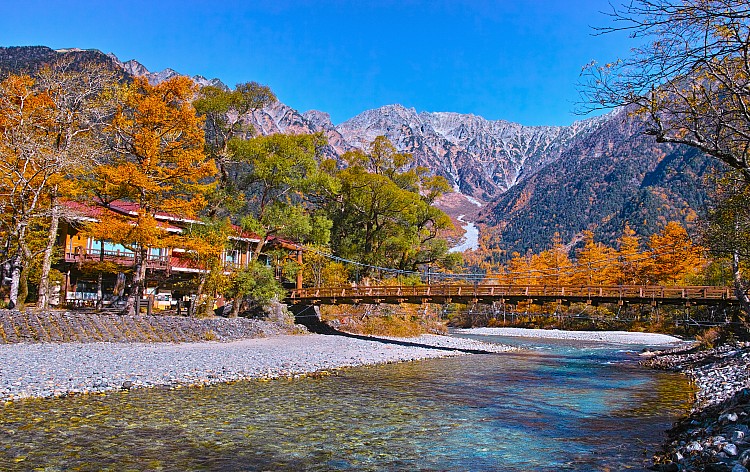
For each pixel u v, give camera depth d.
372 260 47.34
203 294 32.78
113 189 25.36
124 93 25.39
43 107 23.28
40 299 23.70
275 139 34.81
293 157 34.84
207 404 12.25
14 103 22.73
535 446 9.40
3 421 9.94
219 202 33.00
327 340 30.69
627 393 15.52
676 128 8.45
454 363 23.39
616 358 27.91
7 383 12.98
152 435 9.46
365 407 12.70
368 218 48.69
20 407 11.07
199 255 29.58
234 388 14.53
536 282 65.06
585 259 62.78
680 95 7.90
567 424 11.28
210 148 34.41
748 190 12.93
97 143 24.16
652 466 7.97
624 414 12.40
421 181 55.03
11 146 21.47
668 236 49.62
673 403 13.82
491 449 9.19
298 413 11.75
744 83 7.50
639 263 53.75
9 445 8.56
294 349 24.98
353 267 45.47
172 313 31.53
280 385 15.41
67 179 25.08
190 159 25.53
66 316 22.55
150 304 28.47
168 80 25.36
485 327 62.03
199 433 9.73
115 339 23.30
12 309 21.91
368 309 40.28
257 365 18.81
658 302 28.41
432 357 25.84
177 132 26.00
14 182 21.77
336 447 9.15
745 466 6.25
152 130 25.50
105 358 17.88
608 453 8.89
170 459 8.14
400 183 54.84
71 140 23.34
